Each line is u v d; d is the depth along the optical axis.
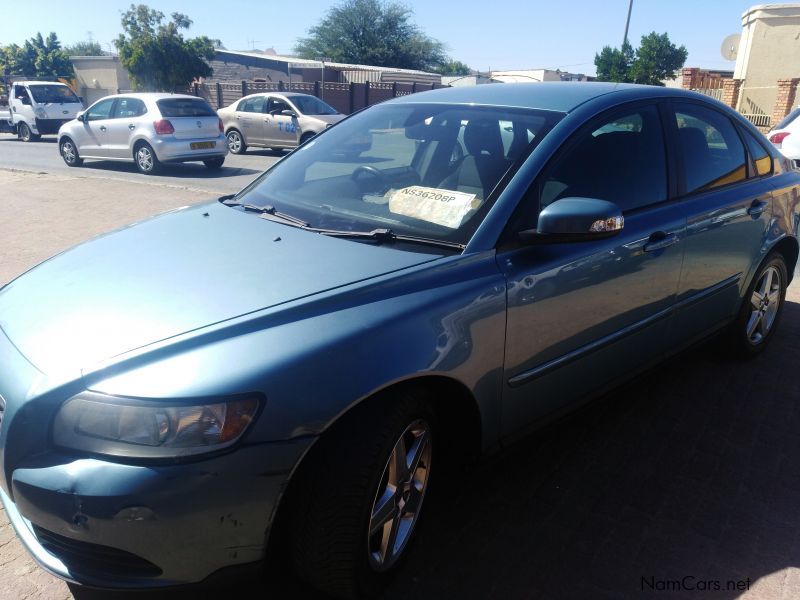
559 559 2.61
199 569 1.96
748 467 3.24
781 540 2.74
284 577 2.52
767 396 3.96
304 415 1.98
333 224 2.85
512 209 2.66
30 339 2.19
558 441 3.45
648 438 3.49
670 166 3.42
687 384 4.09
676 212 3.35
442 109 3.38
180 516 1.88
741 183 3.91
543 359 2.77
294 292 2.23
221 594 2.44
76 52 69.62
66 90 21.97
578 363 2.96
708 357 4.49
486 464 2.71
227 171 13.98
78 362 2.01
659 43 39.75
